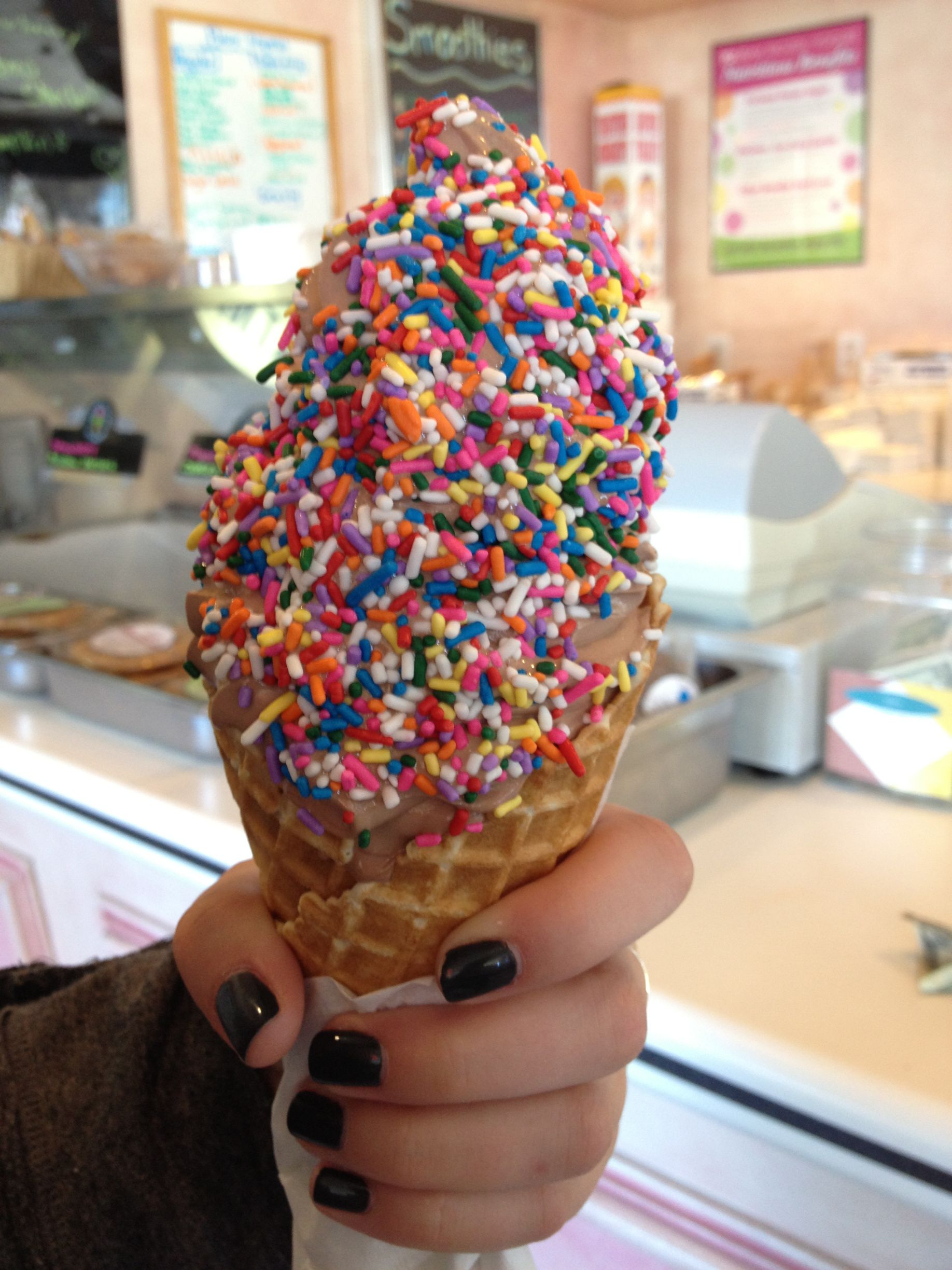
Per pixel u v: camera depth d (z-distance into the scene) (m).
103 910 0.41
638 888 0.17
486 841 0.18
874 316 0.90
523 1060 0.16
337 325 0.18
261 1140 0.20
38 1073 0.21
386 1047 0.16
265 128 0.76
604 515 0.18
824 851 0.32
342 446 0.17
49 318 0.55
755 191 0.95
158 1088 0.20
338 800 0.17
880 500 0.44
